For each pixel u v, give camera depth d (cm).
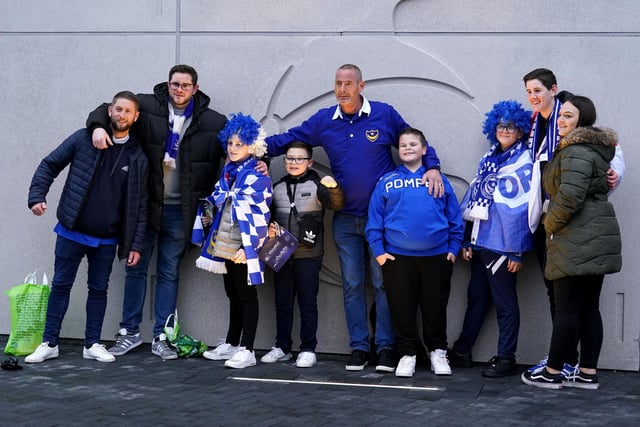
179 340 651
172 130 636
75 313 700
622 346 620
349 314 625
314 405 517
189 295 681
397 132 625
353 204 620
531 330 631
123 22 684
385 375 598
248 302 626
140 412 498
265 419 486
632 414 498
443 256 600
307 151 623
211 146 643
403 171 607
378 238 600
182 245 659
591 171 530
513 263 599
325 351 662
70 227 615
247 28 667
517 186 597
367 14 650
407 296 597
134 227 625
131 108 609
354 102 611
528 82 586
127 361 634
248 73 668
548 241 546
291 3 660
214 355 640
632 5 613
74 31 691
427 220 591
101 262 633
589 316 562
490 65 634
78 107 693
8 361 602
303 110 664
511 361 599
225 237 614
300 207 621
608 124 619
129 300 664
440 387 563
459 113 639
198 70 674
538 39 627
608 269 532
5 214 706
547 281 597
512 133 600
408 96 646
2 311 710
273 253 615
